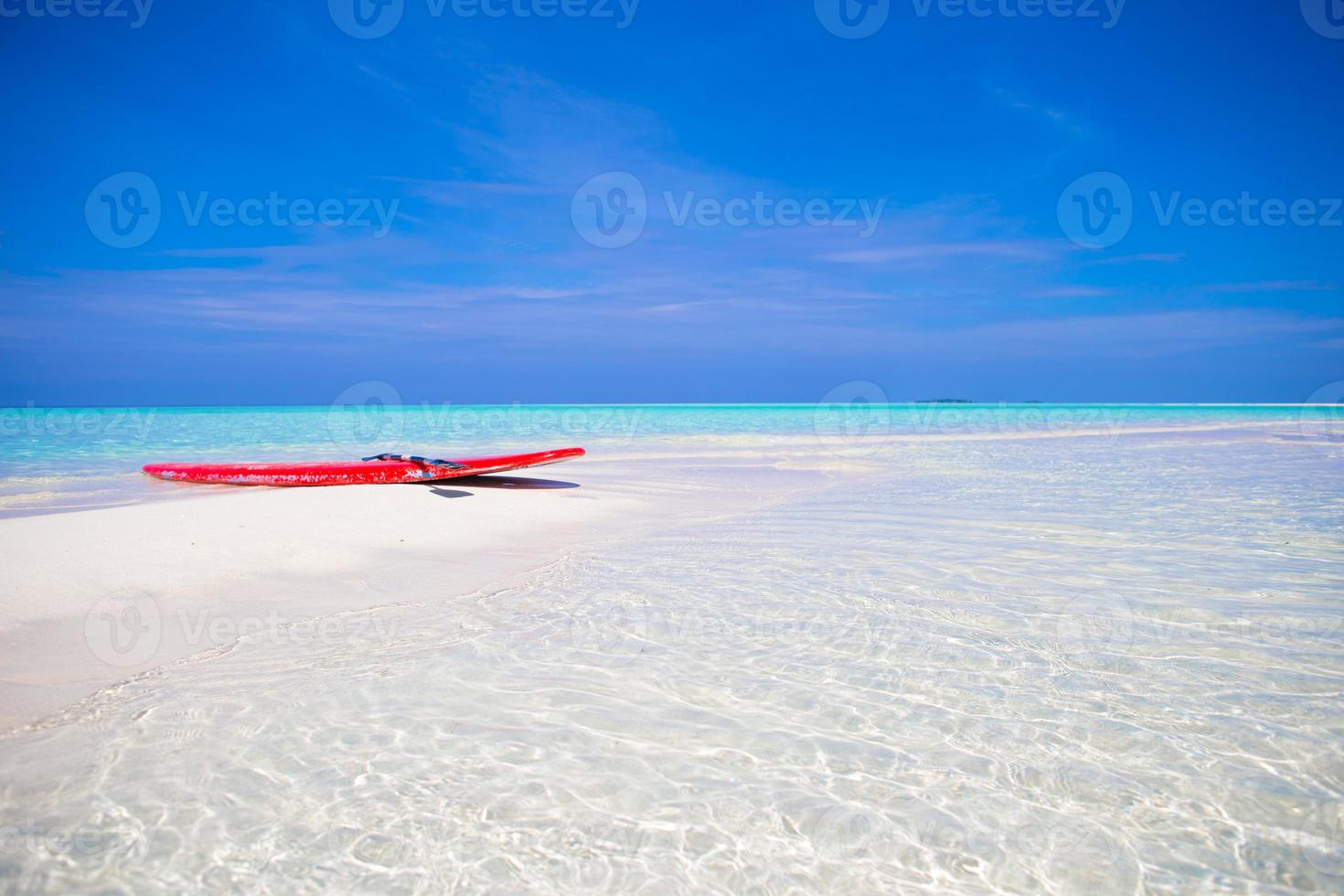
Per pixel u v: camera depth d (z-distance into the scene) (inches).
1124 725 132.4
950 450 758.5
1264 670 156.9
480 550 283.3
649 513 374.0
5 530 257.0
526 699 144.3
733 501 414.0
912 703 142.3
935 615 195.6
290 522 294.8
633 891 89.9
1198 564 246.5
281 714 137.4
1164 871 93.7
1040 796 110.3
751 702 142.9
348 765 118.8
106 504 369.1
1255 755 121.6
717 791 111.9
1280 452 701.9
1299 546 273.1
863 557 263.7
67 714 137.3
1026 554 264.2
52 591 209.5
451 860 95.3
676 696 145.9
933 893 90.0
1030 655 166.9
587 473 548.1
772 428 1229.1
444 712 138.5
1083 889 90.7
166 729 131.3
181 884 90.4
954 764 119.6
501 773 116.7
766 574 240.8
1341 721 133.2
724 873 93.4
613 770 117.7
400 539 290.2
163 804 107.7
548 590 225.1
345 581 235.5
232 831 101.2
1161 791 111.5
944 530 312.2
